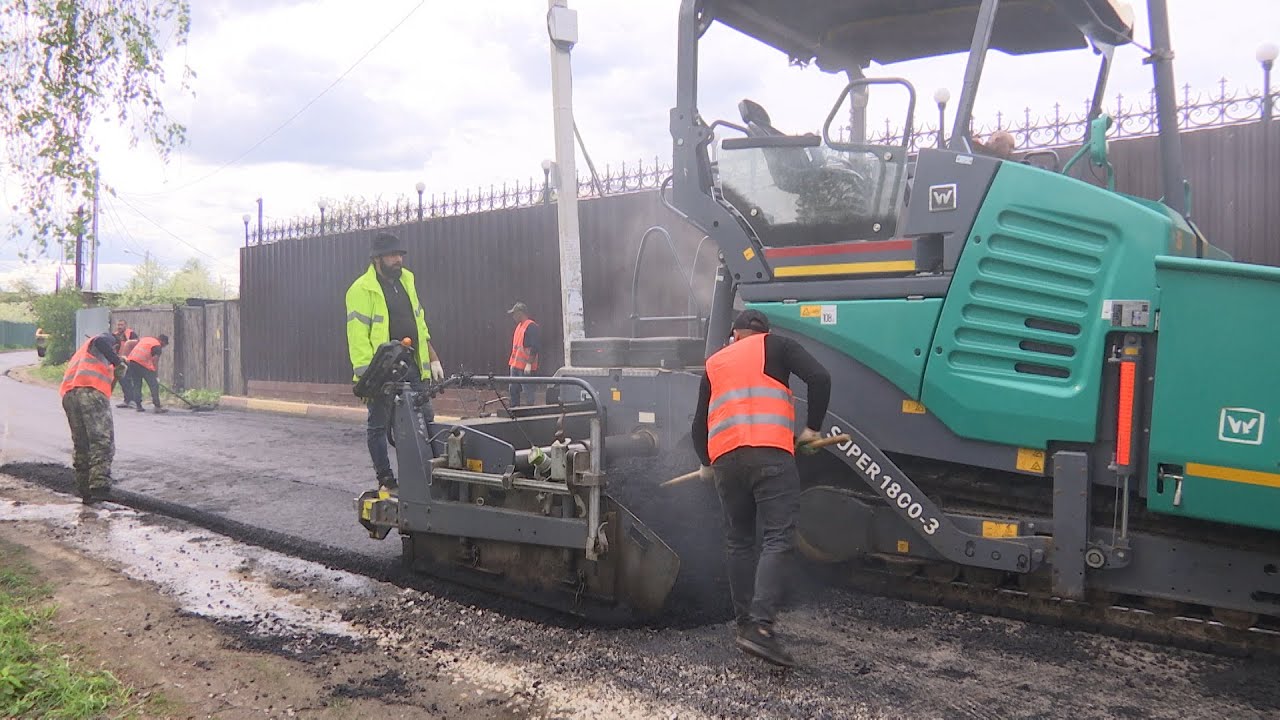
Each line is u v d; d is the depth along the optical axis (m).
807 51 5.53
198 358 19.09
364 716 3.24
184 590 4.88
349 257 14.80
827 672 3.61
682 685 3.49
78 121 6.09
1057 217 3.98
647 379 5.31
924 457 4.48
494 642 4.02
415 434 4.93
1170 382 3.70
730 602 4.44
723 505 3.95
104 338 7.47
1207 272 3.62
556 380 4.36
